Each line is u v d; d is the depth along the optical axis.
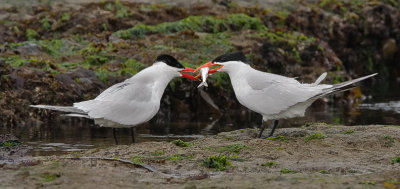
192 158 10.18
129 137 14.10
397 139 11.23
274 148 10.66
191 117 18.56
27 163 9.66
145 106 11.54
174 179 8.73
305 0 29.50
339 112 19.23
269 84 11.56
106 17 22.91
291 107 11.38
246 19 24.67
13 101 16.55
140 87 11.62
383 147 10.82
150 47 21.14
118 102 11.38
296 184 8.34
